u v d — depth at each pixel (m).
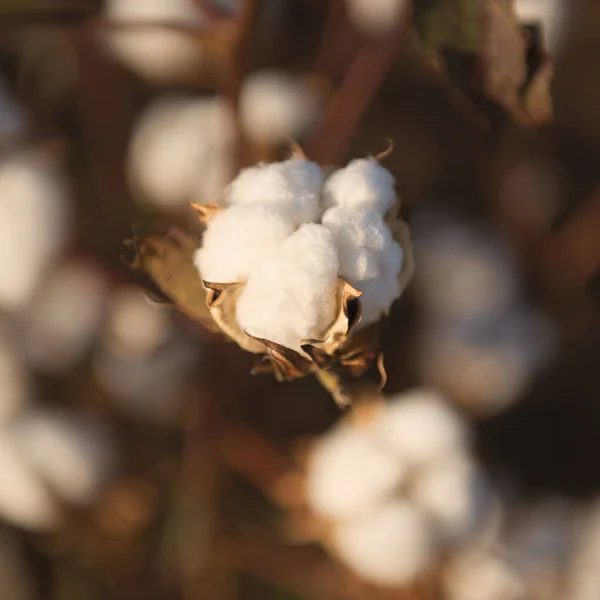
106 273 0.82
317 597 0.83
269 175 0.58
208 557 0.84
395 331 0.87
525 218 0.99
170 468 0.85
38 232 0.79
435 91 0.99
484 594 0.77
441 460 0.75
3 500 0.79
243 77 0.73
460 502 0.74
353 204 0.58
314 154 0.77
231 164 0.75
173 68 0.86
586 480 0.97
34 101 0.89
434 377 0.87
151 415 0.85
